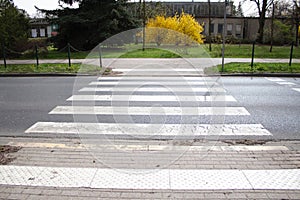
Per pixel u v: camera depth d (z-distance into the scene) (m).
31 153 4.11
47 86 9.98
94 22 22.89
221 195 3.04
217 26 39.88
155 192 3.09
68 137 4.80
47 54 21.45
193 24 15.70
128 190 3.13
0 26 20.84
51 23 24.09
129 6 23.92
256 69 12.86
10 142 4.59
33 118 5.99
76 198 3.00
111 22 22.08
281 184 3.24
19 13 23.55
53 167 3.67
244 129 5.19
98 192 3.10
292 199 2.97
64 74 12.62
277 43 29.69
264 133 5.00
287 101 7.46
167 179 3.34
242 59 17.06
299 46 26.47
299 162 3.79
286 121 5.71
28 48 21.67
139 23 23.22
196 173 3.48
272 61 15.99
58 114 6.27
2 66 15.20
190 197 3.00
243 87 9.55
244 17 39.38
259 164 3.73
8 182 3.33
